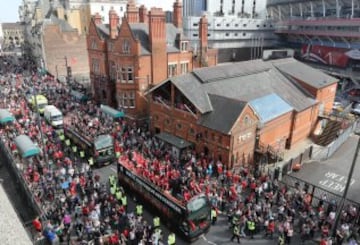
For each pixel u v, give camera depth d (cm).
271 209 2272
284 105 3488
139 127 3962
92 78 5106
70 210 2234
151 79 4266
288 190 2552
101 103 5006
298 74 4266
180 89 3127
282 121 3447
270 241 2042
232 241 2045
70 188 2430
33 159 2903
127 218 2097
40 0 9531
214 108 3059
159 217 2230
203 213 2016
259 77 3950
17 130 3494
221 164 2788
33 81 5988
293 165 3095
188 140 3262
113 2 9244
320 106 4191
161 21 4119
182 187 2273
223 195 2405
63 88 5559
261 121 3097
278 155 3192
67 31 7231
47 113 3944
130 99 4241
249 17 10575
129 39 3975
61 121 3853
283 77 4231
